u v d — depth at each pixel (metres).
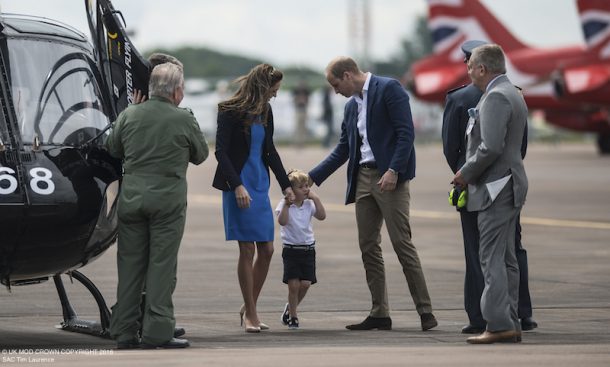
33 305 40.00
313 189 98.19
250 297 34.50
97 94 32.94
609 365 25.69
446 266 50.62
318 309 39.03
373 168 35.44
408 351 28.38
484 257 31.30
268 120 34.88
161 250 30.06
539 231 65.56
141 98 32.41
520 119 31.16
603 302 40.12
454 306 39.44
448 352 28.11
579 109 159.12
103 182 31.58
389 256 54.19
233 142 34.47
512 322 31.14
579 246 58.25
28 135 30.91
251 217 34.38
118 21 32.72
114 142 30.50
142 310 31.30
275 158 34.91
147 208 29.88
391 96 35.25
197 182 108.31
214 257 53.62
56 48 32.75
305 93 182.75
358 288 44.03
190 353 28.33
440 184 104.69
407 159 35.00
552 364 25.83
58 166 30.81
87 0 33.19
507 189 31.06
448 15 163.62
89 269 49.31
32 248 30.42
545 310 38.25
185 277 46.75
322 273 48.47
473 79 31.56
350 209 80.19
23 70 31.91
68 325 35.16
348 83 35.66
